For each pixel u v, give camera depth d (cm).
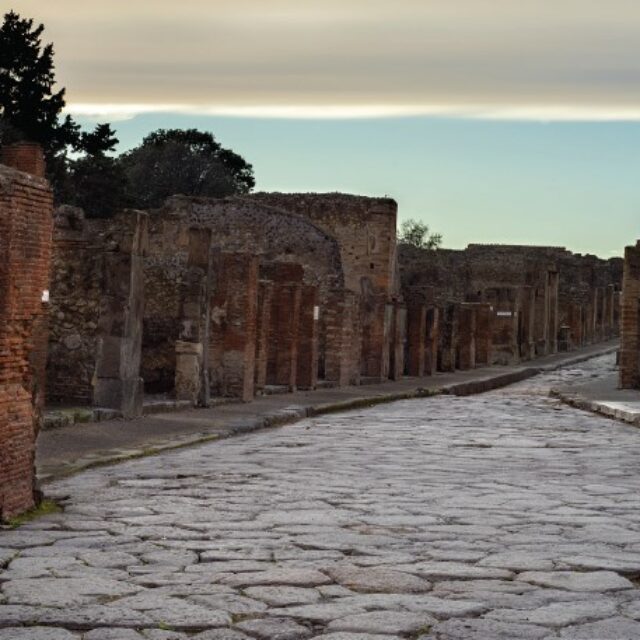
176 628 890
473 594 1004
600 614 944
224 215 4838
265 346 3616
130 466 1859
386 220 5781
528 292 7500
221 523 1323
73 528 1278
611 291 11138
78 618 909
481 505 1495
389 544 1215
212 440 2345
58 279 2625
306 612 938
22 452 1346
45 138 7138
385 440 2442
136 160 10231
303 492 1585
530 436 2619
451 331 5931
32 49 7181
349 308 4359
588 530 1319
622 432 2759
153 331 3131
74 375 2622
